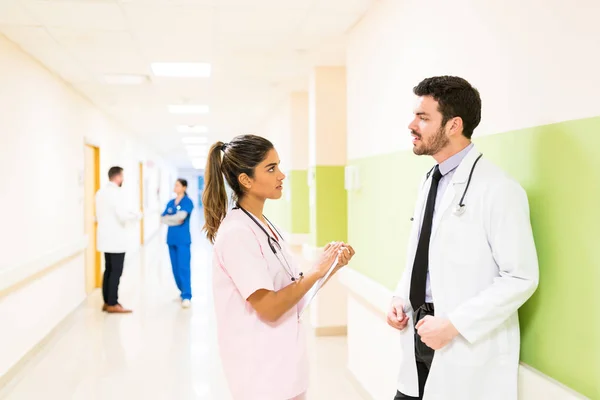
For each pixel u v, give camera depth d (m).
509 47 1.57
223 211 1.60
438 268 1.47
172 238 5.50
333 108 4.55
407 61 2.43
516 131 1.53
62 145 4.83
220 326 1.53
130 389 3.22
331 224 4.57
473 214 1.40
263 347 1.47
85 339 4.31
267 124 7.59
